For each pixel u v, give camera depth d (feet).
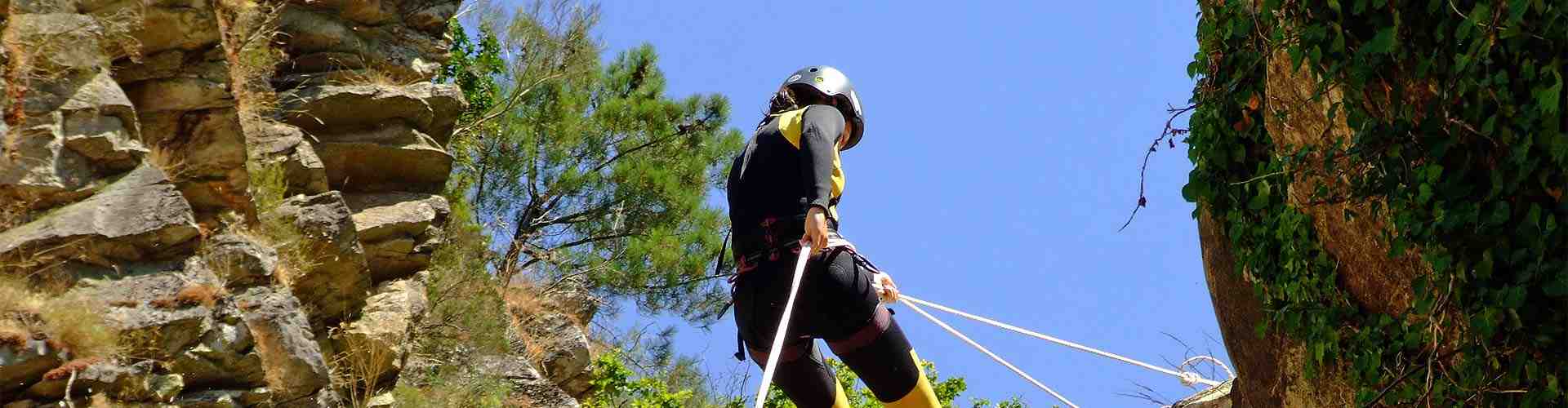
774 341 12.05
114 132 20.80
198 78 24.07
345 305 27.40
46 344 17.63
